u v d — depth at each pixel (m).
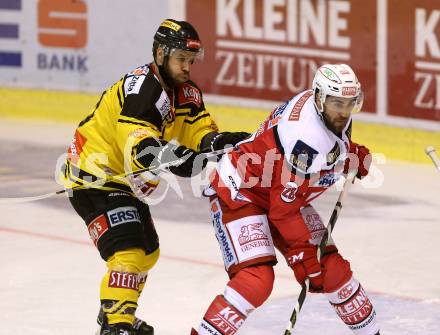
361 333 10.84
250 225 10.48
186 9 26.59
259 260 10.30
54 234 17.64
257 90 25.86
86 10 28.17
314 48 24.84
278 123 10.12
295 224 10.18
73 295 13.94
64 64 28.70
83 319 12.82
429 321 12.66
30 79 29.28
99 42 28.12
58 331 12.31
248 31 25.77
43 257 16.09
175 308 13.40
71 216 18.95
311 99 10.04
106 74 28.14
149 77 10.98
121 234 10.97
